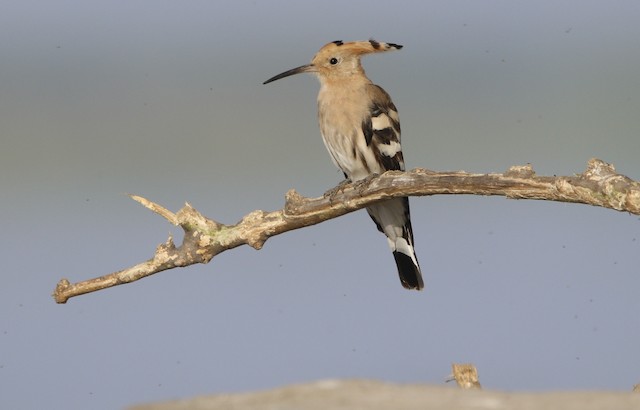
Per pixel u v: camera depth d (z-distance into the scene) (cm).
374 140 1323
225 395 736
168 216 1111
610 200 904
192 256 1113
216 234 1106
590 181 914
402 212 1312
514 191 960
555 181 934
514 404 692
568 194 928
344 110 1327
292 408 690
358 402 699
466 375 1027
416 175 1025
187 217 1106
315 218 1088
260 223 1102
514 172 959
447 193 1009
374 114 1323
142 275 1127
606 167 916
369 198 1051
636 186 891
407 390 729
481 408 684
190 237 1109
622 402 694
